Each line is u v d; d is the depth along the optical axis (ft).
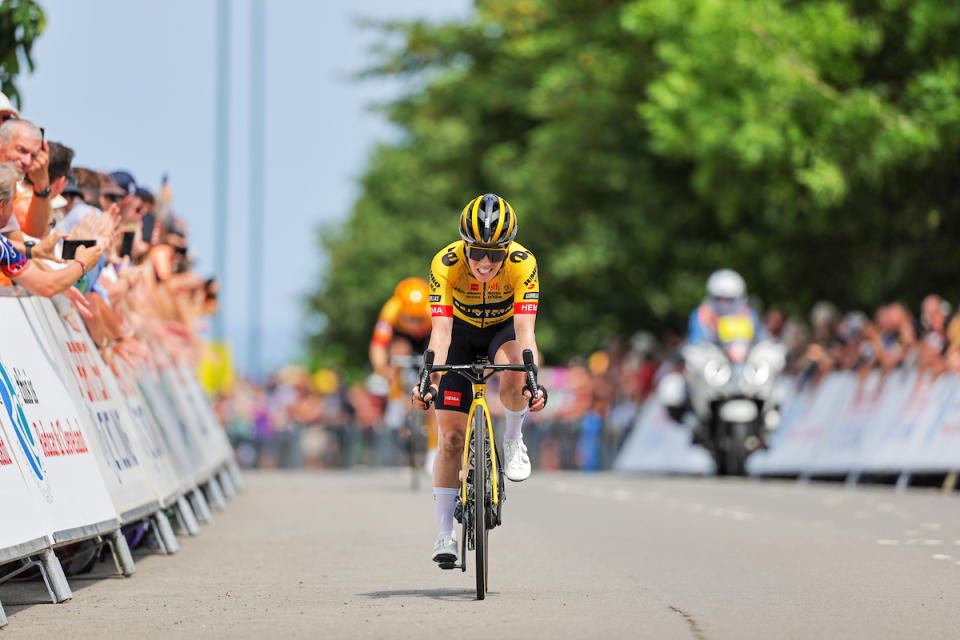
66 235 93.35
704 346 204.54
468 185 429.38
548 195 317.42
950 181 221.05
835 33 212.23
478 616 68.80
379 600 75.20
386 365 165.89
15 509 69.46
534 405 76.64
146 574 88.12
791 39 215.31
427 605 73.00
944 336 168.14
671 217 292.20
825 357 194.70
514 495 164.25
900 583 81.41
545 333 335.06
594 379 269.64
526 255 80.28
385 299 456.45
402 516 133.49
